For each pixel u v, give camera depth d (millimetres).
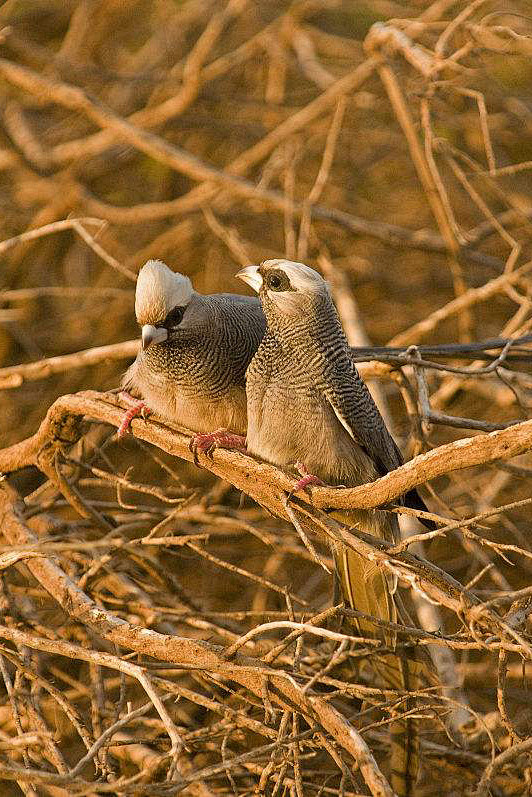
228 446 8969
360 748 6508
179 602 10531
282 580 13672
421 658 8492
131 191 19234
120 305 17125
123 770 9023
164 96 18984
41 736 7520
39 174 17297
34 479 14078
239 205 18438
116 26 19562
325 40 19453
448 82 11977
